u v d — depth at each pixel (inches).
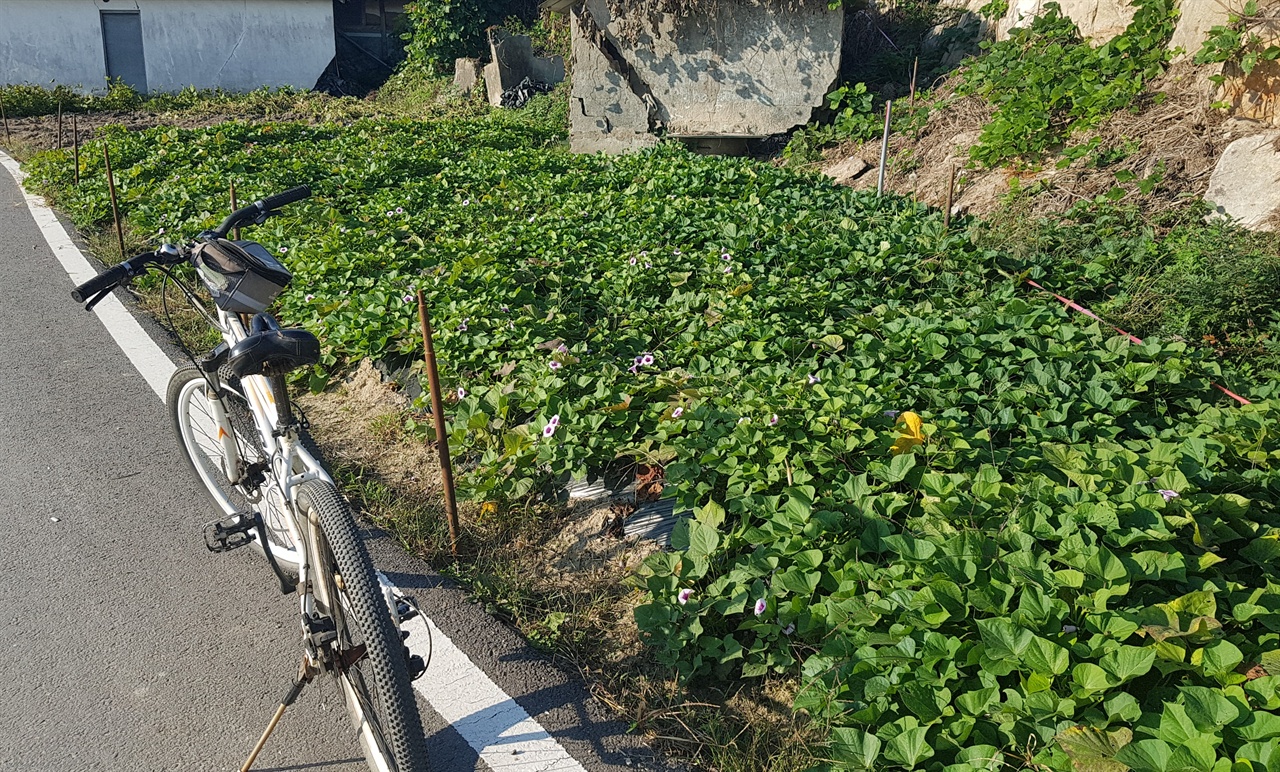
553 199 382.9
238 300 115.7
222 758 115.0
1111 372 193.9
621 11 498.9
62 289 302.0
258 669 130.9
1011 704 105.0
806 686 115.5
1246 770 90.0
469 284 259.9
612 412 178.5
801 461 155.6
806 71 494.6
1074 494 138.8
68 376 232.8
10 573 152.2
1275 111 292.8
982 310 236.2
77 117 808.9
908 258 272.7
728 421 170.9
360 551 94.5
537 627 137.9
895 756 102.7
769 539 138.6
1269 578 127.4
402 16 1141.1
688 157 448.1
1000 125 352.5
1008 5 480.7
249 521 125.5
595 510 163.5
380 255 301.4
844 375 188.9
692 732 116.2
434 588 146.6
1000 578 121.9
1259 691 103.0
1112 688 106.3
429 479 182.1
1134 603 120.5
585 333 236.4
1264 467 158.1
